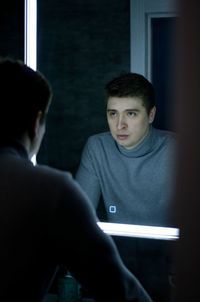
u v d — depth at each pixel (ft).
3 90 3.07
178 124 2.15
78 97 4.91
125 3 4.62
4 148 3.07
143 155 4.85
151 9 4.56
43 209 2.94
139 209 4.94
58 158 5.06
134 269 5.02
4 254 2.91
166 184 4.83
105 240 3.05
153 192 4.88
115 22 4.67
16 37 4.98
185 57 2.09
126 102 4.77
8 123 3.09
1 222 2.93
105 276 3.01
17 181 2.98
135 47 4.66
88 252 2.97
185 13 2.06
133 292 3.14
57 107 4.97
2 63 3.15
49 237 2.96
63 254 3.00
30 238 2.93
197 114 2.11
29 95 3.11
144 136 4.81
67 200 2.97
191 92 2.10
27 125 3.14
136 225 4.97
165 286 4.96
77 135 4.99
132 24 4.63
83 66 4.83
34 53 4.93
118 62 4.73
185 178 2.16
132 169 4.89
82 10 4.74
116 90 4.77
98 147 4.95
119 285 3.04
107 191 5.02
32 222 2.93
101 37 4.73
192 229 2.18
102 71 4.79
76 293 4.89
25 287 2.94
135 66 4.69
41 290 3.06
